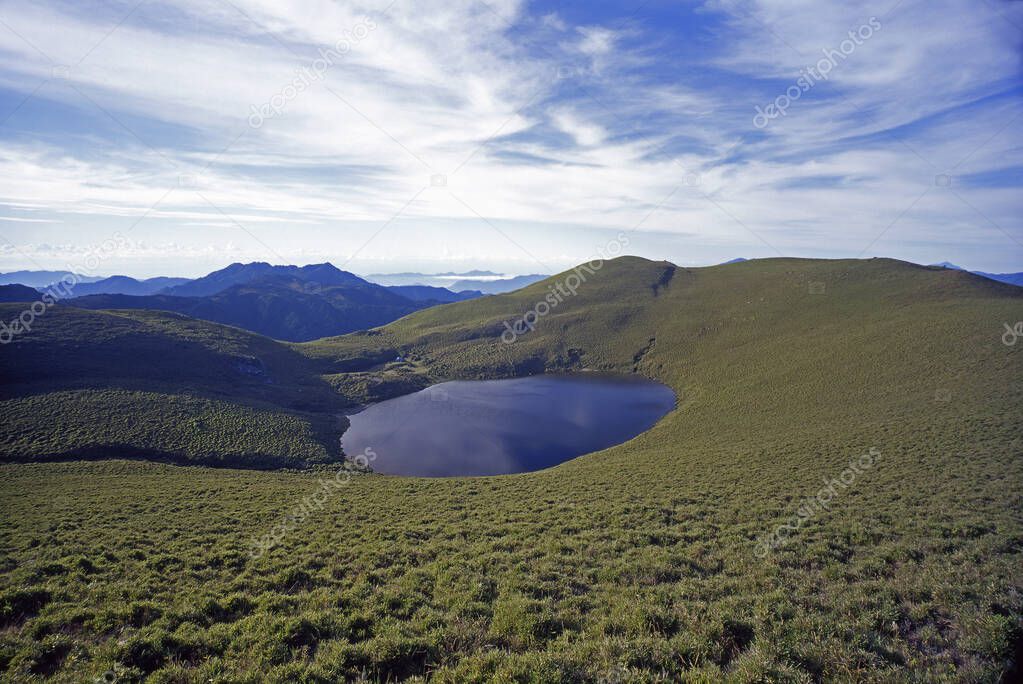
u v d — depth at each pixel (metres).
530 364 102.81
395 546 16.25
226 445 47.66
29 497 25.84
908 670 7.64
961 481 19.22
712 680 7.55
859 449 26.89
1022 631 8.26
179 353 76.69
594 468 33.03
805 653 8.01
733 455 30.62
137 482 31.62
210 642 9.41
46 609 10.61
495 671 8.09
